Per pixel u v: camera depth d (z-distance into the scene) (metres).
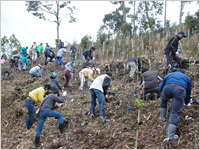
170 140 3.57
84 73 7.45
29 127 5.33
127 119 4.66
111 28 21.23
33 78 9.70
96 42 14.91
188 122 3.90
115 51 11.00
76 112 5.75
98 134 4.43
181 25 12.98
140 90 5.94
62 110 6.09
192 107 4.24
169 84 3.62
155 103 4.87
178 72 3.80
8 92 7.94
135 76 7.30
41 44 13.90
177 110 3.44
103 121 4.69
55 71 10.45
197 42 8.57
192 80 5.83
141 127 4.22
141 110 4.79
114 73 8.30
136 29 14.62
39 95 5.21
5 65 12.99
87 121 5.10
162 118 3.83
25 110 6.42
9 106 6.99
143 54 9.17
